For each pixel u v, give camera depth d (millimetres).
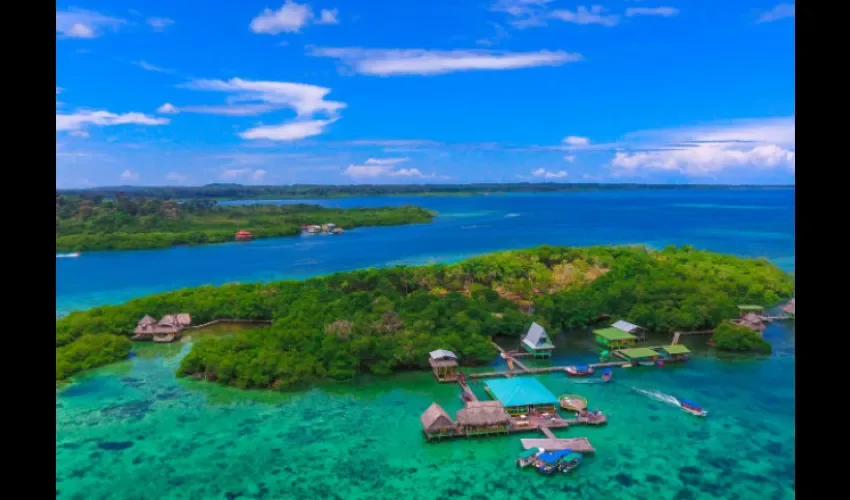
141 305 67000
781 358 54250
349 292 74938
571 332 64688
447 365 50500
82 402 45781
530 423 40594
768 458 36062
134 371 52844
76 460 36719
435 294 74938
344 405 45219
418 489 33281
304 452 37750
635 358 53031
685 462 35750
